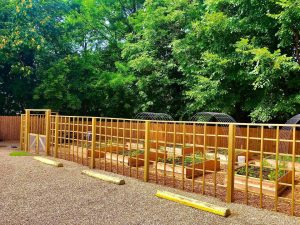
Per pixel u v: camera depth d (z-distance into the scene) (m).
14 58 21.25
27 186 7.12
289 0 11.97
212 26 15.51
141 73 22.33
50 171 8.84
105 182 7.66
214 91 15.71
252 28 14.62
